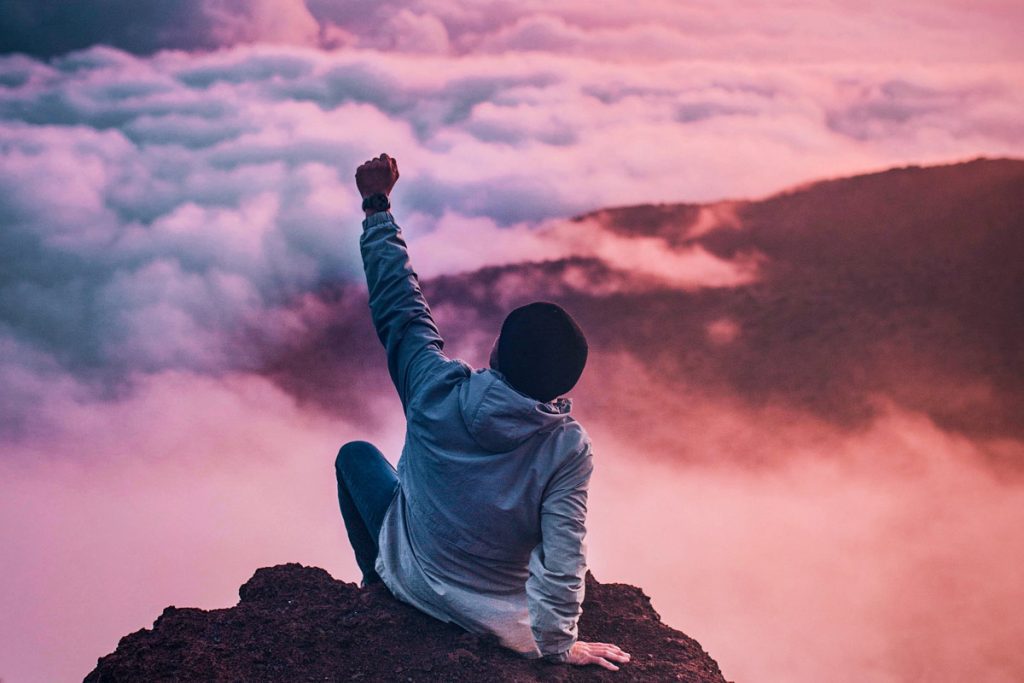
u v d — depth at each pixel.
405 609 2.91
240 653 2.74
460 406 2.51
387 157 2.89
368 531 3.14
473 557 2.64
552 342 2.43
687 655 3.03
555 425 2.49
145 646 2.74
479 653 2.70
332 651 2.74
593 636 3.12
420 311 2.73
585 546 2.47
